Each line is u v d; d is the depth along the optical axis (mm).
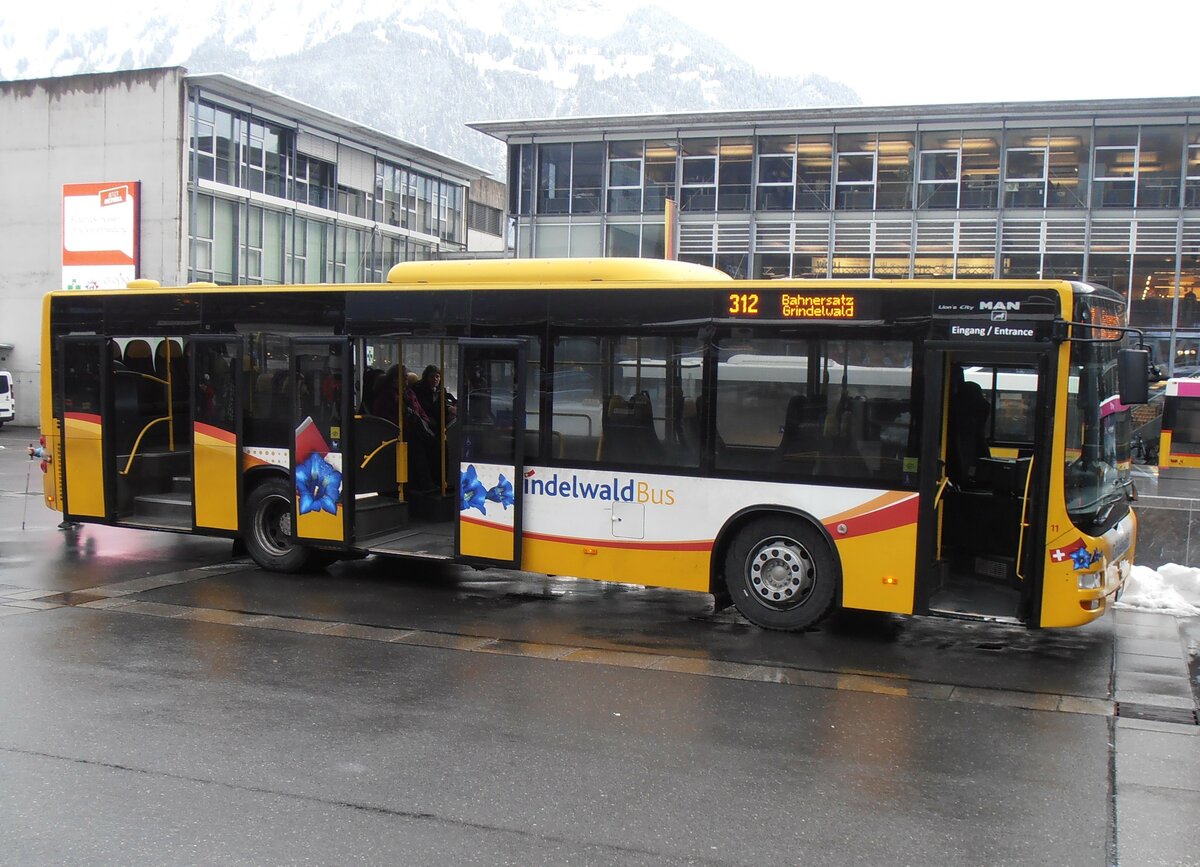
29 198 39938
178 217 38062
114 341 12234
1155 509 11633
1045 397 8203
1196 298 34531
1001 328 8312
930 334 8531
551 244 41062
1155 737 6492
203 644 8375
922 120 36312
